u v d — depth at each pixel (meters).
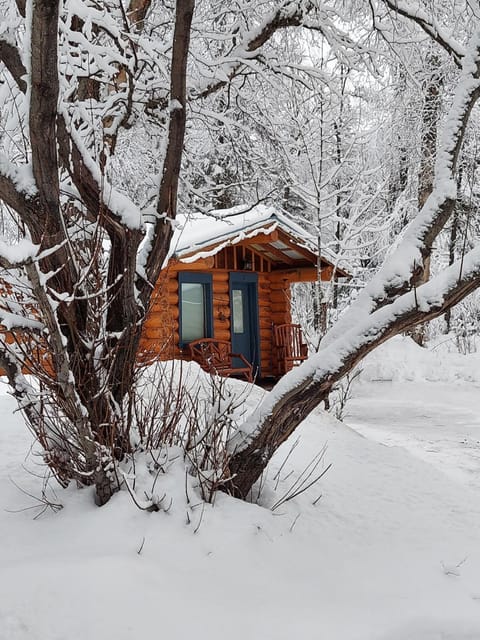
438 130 15.98
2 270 3.49
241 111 8.37
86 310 3.87
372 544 4.31
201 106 7.36
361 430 10.62
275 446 4.48
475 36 4.67
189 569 3.43
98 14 4.90
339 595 3.46
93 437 3.74
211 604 3.10
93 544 3.53
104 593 2.97
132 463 4.11
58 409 3.99
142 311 4.14
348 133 11.64
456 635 3.13
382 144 15.86
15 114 5.07
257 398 7.38
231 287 13.76
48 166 3.34
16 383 3.98
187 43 3.85
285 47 8.70
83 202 3.82
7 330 3.55
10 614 2.79
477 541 4.48
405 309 4.09
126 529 3.68
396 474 5.87
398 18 8.04
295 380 4.30
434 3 8.12
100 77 5.77
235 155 8.52
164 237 4.19
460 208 17.62
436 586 3.68
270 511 4.41
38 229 3.51
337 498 5.11
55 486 4.41
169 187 4.16
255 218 12.06
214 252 11.66
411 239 4.54
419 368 16.64
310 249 12.71
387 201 15.79
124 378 4.09
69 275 3.67
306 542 4.14
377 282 4.49
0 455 5.10
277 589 3.42
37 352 3.75
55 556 3.33
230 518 3.97
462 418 11.96
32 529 3.75
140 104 6.55
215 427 4.38
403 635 3.03
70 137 3.66
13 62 3.91
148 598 3.01
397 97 13.27
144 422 4.45
